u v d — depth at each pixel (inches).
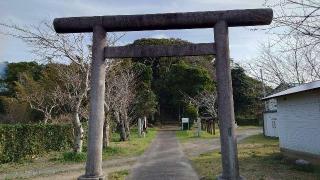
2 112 1360.7
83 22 302.5
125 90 1074.7
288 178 395.9
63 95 959.0
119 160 636.1
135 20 297.6
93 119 292.5
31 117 1253.7
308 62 1642.5
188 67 2046.0
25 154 655.8
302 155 526.3
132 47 299.9
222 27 289.7
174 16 294.4
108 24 301.0
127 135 1188.5
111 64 736.3
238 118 2059.5
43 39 636.7
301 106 528.1
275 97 613.6
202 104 1843.0
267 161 550.6
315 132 483.2
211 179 405.1
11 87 1512.1
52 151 764.0
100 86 296.8
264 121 1214.9
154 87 2198.6
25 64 1578.5
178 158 658.8
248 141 1000.2
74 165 565.6
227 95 284.0
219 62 287.9
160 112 2263.8
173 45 296.5
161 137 1360.7
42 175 473.7
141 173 477.7
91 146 289.6
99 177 285.0
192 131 1674.5
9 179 443.5
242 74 1999.3
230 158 276.8
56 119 1052.5
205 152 759.1
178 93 2066.9
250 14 287.3
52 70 1070.4
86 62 636.7
